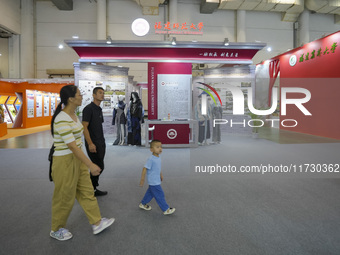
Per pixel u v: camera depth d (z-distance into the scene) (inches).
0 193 116.1
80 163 75.0
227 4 559.5
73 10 592.4
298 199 108.2
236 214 92.6
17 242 73.3
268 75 481.4
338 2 553.6
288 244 71.7
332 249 69.1
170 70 257.1
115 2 592.7
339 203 103.5
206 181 135.0
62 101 73.1
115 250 68.9
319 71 355.9
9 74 576.4
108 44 252.1
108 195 113.0
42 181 135.1
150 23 596.1
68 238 74.7
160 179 92.4
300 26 619.2
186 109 260.8
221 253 67.2
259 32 628.4
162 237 75.9
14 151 229.0
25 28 569.3
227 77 363.6
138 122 258.4
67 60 598.9
